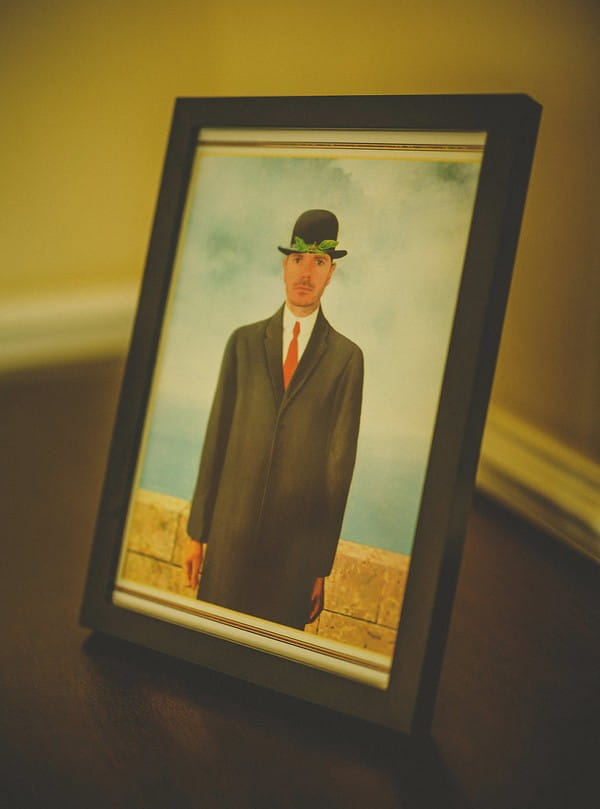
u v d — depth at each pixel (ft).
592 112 1.94
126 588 1.56
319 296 1.48
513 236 1.35
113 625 1.54
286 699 1.42
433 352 1.38
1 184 2.56
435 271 1.39
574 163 1.97
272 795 1.17
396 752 1.30
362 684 1.34
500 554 1.96
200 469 1.54
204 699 1.40
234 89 2.26
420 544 1.33
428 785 1.22
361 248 1.45
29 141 2.51
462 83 2.03
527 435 2.10
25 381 2.60
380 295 1.43
